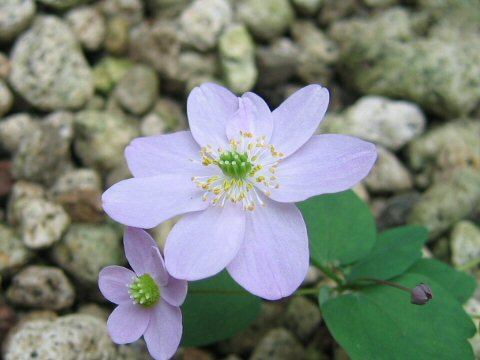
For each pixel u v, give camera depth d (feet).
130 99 0.25
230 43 0.25
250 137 0.15
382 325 0.15
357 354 0.15
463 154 0.23
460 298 0.17
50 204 0.21
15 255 0.20
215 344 0.20
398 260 0.17
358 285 0.17
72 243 0.21
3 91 0.24
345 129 0.24
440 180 0.23
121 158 0.23
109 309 0.20
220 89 0.15
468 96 0.24
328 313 0.15
